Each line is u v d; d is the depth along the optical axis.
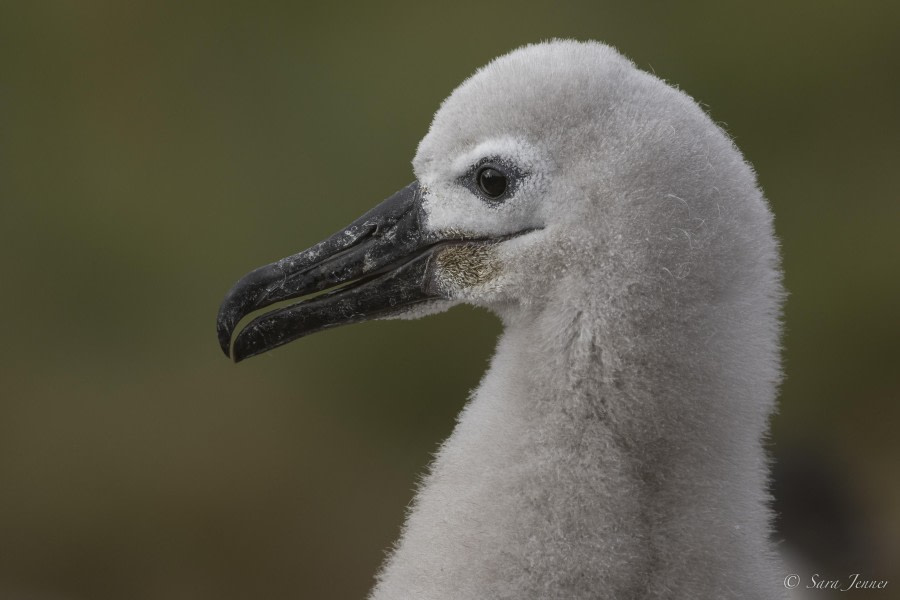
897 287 15.06
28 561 13.31
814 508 11.08
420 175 5.69
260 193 16.66
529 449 5.07
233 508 13.65
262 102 17.48
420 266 5.61
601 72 5.18
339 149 16.72
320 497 13.62
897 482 12.60
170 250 16.25
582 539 4.88
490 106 5.28
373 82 17.06
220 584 13.11
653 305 4.90
